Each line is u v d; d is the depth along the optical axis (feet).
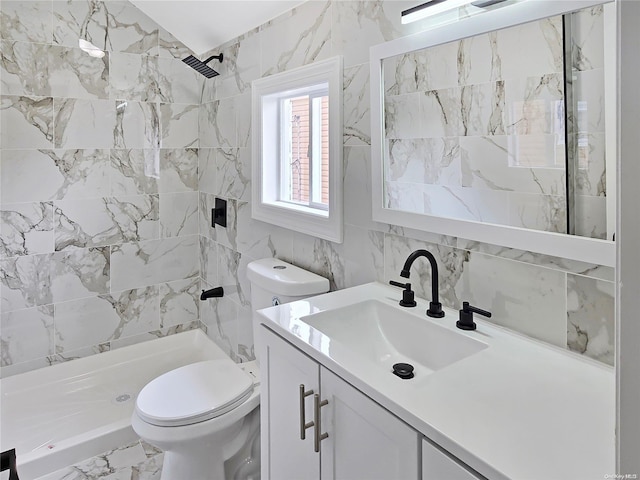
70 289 8.36
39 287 8.04
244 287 8.04
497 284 3.89
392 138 4.72
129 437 6.78
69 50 7.93
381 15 4.78
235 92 7.89
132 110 8.68
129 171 8.77
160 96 8.96
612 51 2.95
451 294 4.32
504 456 2.23
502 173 3.70
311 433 3.69
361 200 5.24
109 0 8.24
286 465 4.14
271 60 6.76
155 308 9.37
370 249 5.19
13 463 5.67
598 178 3.09
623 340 1.53
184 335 9.71
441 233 4.27
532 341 3.61
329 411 3.44
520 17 3.45
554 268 3.47
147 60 8.73
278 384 4.16
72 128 8.09
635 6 1.43
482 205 3.88
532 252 3.60
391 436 2.81
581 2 3.07
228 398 5.60
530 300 3.66
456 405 2.70
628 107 1.47
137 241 9.02
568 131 3.24
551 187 3.37
